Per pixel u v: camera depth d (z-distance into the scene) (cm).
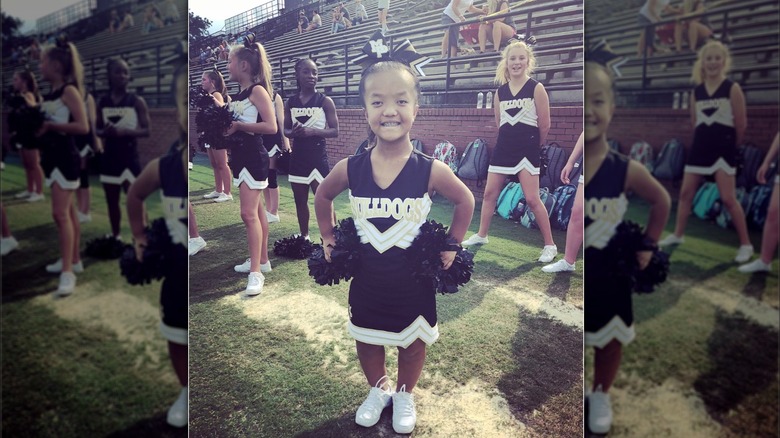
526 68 275
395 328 208
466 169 281
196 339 248
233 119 293
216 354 238
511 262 269
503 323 240
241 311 265
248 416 205
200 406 210
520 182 278
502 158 279
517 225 279
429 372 221
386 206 214
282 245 293
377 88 220
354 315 216
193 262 304
